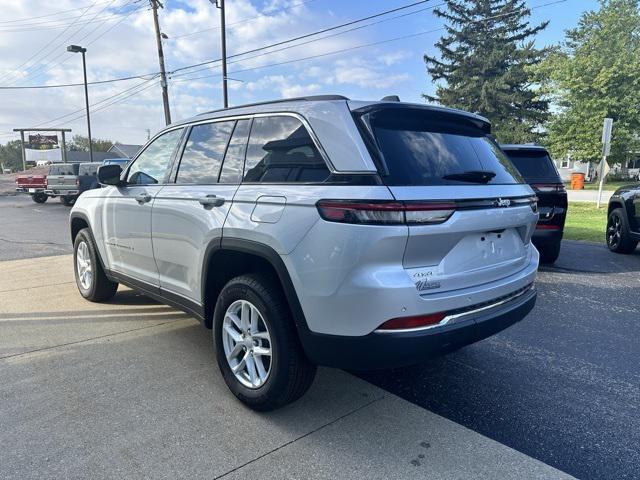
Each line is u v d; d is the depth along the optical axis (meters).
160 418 2.96
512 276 3.13
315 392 3.34
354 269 2.43
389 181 2.47
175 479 2.41
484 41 42.59
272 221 2.76
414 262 2.51
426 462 2.57
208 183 3.40
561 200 7.05
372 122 2.67
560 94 34.75
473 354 4.06
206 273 3.31
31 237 10.97
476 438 2.80
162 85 23.67
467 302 2.70
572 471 2.52
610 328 4.70
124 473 2.45
